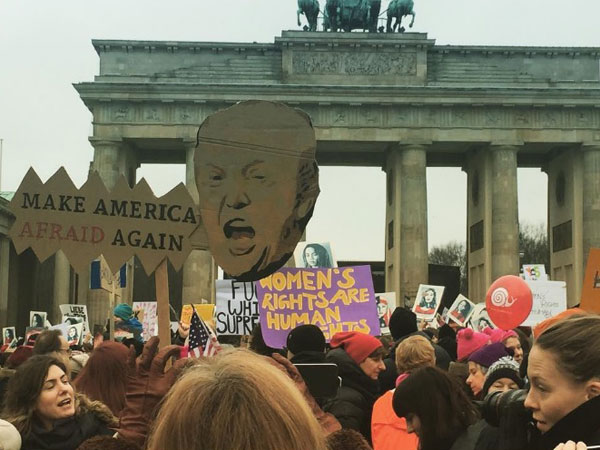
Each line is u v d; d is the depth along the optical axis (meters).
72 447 10.56
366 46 132.00
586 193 128.88
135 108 128.25
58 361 10.84
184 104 128.62
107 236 13.60
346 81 131.88
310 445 4.51
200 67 132.00
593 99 128.62
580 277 130.00
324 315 18.83
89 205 13.59
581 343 6.30
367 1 136.88
